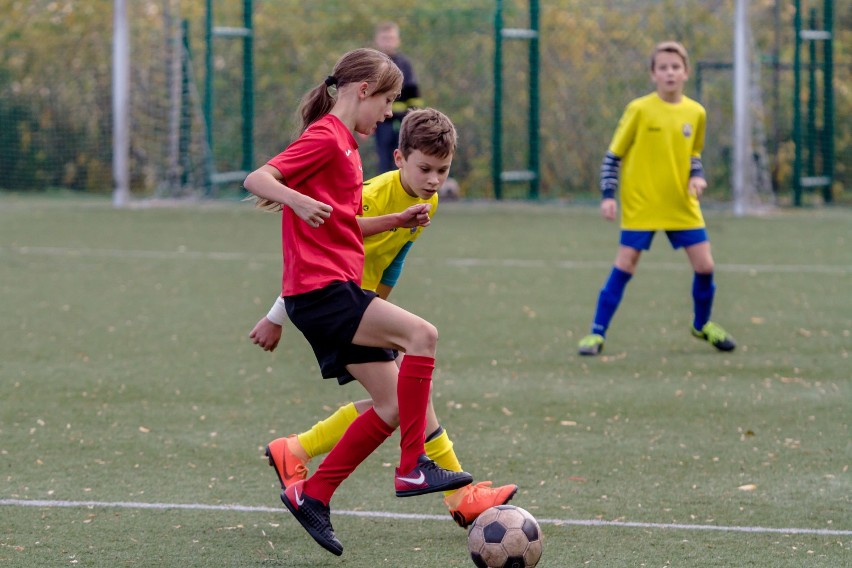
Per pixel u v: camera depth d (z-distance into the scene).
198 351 22.59
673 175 22.16
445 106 53.38
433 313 26.59
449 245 38.03
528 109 51.91
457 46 53.19
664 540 12.52
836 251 36.72
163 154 55.09
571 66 53.28
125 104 49.94
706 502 13.88
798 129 49.38
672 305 27.73
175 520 13.22
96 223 43.44
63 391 19.41
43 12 56.44
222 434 16.97
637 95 53.03
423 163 12.77
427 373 11.67
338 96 12.29
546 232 41.56
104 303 27.58
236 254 35.78
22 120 55.97
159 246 37.34
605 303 22.61
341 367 11.97
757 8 54.00
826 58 50.12
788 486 14.52
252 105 52.00
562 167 53.69
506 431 17.16
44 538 12.53
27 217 45.19
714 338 22.61
